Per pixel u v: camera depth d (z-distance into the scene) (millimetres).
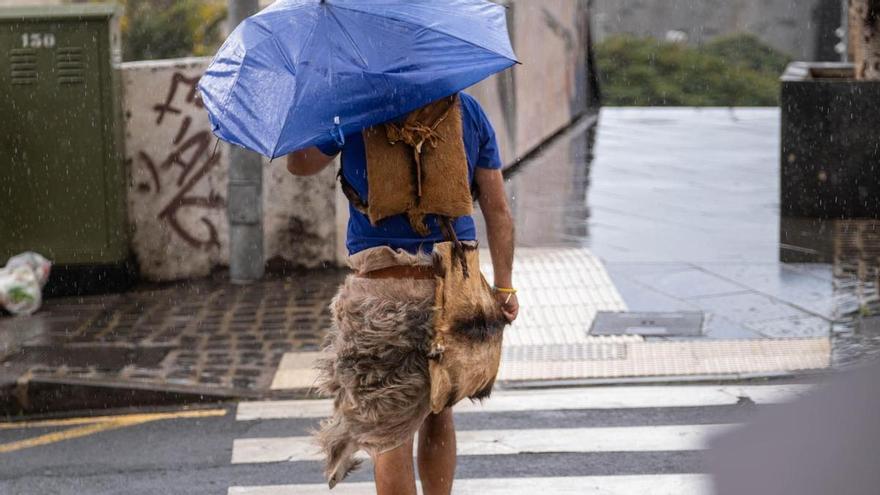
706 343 15086
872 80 22828
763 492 1808
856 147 22906
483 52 7523
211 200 19703
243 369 14438
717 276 18547
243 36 7641
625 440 11773
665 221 23484
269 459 11508
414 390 7496
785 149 23234
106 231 18688
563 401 13172
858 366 2006
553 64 38844
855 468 1781
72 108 18391
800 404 1867
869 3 24109
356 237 7703
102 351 15148
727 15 65250
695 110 46344
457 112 7551
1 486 10828
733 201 25703
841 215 23078
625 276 18656
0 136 18391
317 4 7539
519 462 11195
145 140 19484
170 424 12828
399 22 7484
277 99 7207
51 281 18562
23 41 18219
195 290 18891
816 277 18328
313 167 7805
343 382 7590
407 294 7430
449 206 7477
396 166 7395
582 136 38781
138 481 10922
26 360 14648
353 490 10516
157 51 40188
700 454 2018
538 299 17406
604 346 15164
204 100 7637
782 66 61938
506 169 31297
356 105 7180
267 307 17625
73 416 13438
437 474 8250
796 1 63750
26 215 18547
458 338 7473
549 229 22844
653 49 62625
